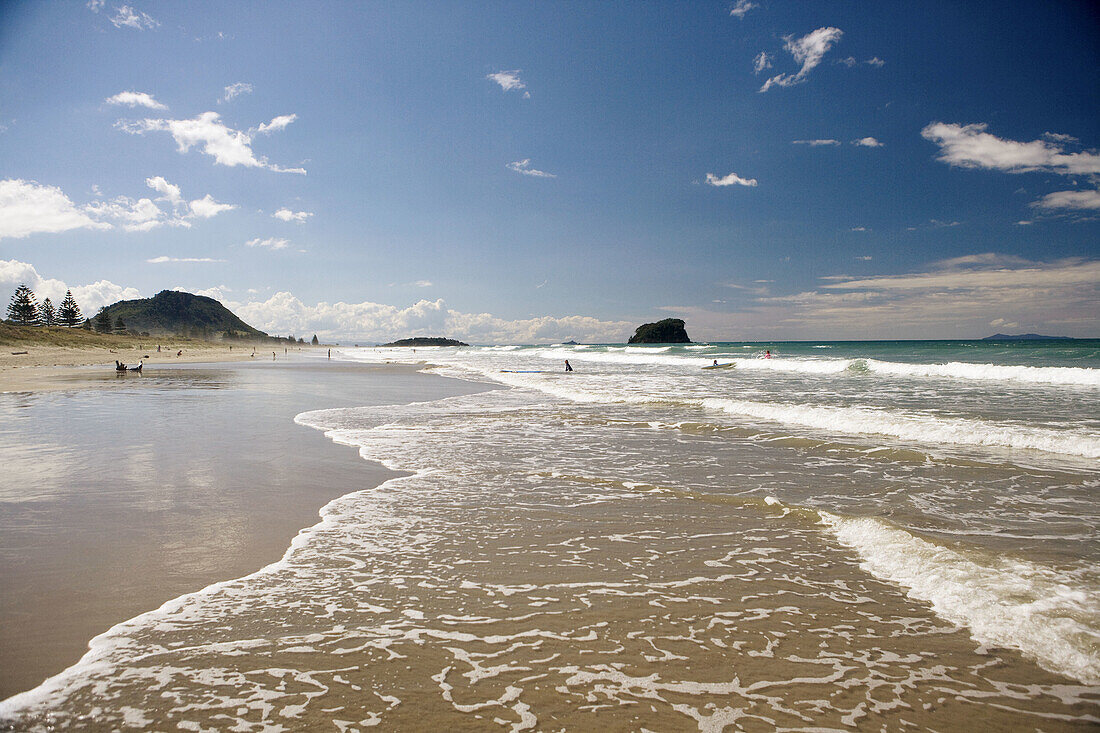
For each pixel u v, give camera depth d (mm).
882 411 13953
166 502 6754
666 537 5746
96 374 32562
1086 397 16719
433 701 3021
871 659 3469
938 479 7934
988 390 19375
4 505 6555
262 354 97688
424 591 4438
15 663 3344
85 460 9008
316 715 2885
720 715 2936
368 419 14359
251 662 3395
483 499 7152
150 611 4031
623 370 38719
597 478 8258
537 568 4934
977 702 3033
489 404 18078
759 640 3717
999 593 4238
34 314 100875
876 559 5117
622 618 4020
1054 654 3453
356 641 3658
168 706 2949
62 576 4605
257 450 10055
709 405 16359
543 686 3178
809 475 8320
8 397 18969
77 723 2803
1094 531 5695
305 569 4844
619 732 2781
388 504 6895
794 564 5031
